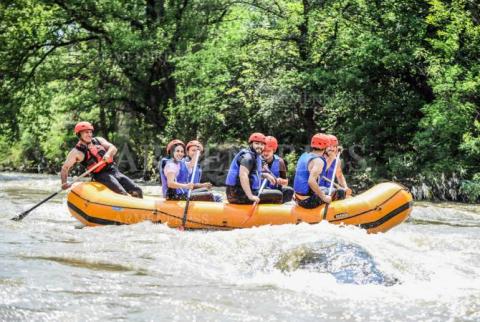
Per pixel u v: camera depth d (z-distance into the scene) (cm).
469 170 2559
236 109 3459
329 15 3061
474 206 2270
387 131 2967
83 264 868
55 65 3844
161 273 837
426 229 1501
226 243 998
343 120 3216
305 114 3231
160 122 3853
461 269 903
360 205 1238
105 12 3672
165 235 1130
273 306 695
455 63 2655
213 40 3631
